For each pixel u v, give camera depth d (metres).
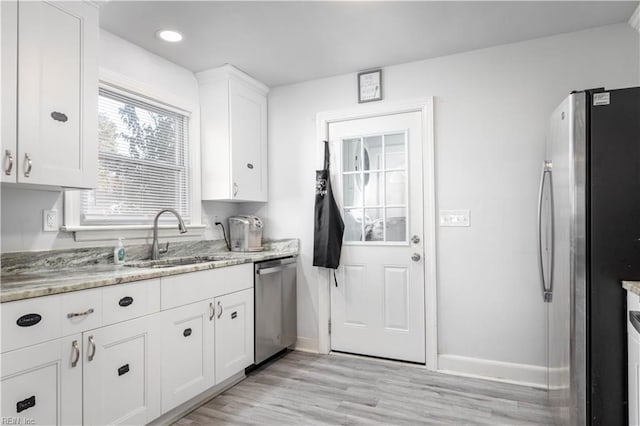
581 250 1.61
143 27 2.36
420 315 2.92
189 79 3.05
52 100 1.79
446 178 2.83
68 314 1.58
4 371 1.36
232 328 2.55
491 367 2.67
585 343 1.59
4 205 1.92
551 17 2.30
